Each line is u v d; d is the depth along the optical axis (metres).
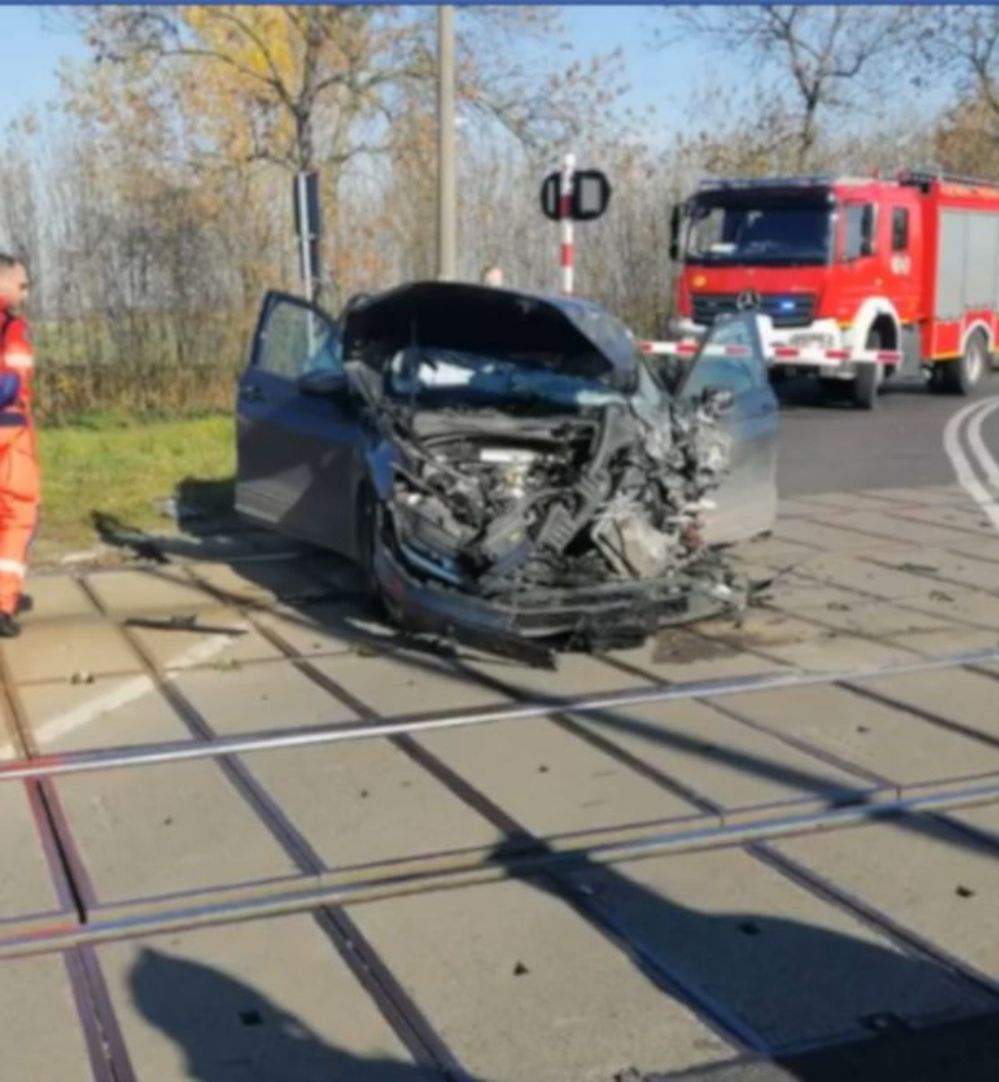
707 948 4.02
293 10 20.22
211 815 4.87
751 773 5.30
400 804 4.98
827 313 18.83
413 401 7.89
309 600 7.91
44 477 12.07
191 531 9.99
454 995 3.77
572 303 8.34
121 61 19.64
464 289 7.86
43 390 16.48
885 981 3.86
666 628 7.26
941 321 21.22
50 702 6.09
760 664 6.70
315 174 13.86
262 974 3.86
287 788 5.12
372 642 7.06
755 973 3.89
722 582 7.29
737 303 19.19
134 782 5.18
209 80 20.17
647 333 23.33
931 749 5.57
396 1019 3.65
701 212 19.52
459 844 4.64
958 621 7.52
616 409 7.27
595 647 6.72
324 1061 3.47
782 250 18.94
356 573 8.58
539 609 6.53
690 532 7.41
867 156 30.81
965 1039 3.58
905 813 4.98
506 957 3.97
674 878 4.46
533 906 4.27
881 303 19.62
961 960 3.97
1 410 6.84
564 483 7.00
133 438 14.53
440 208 14.08
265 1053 3.50
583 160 22.53
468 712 5.97
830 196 18.83
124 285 16.91
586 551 6.95
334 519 8.04
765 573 8.62
